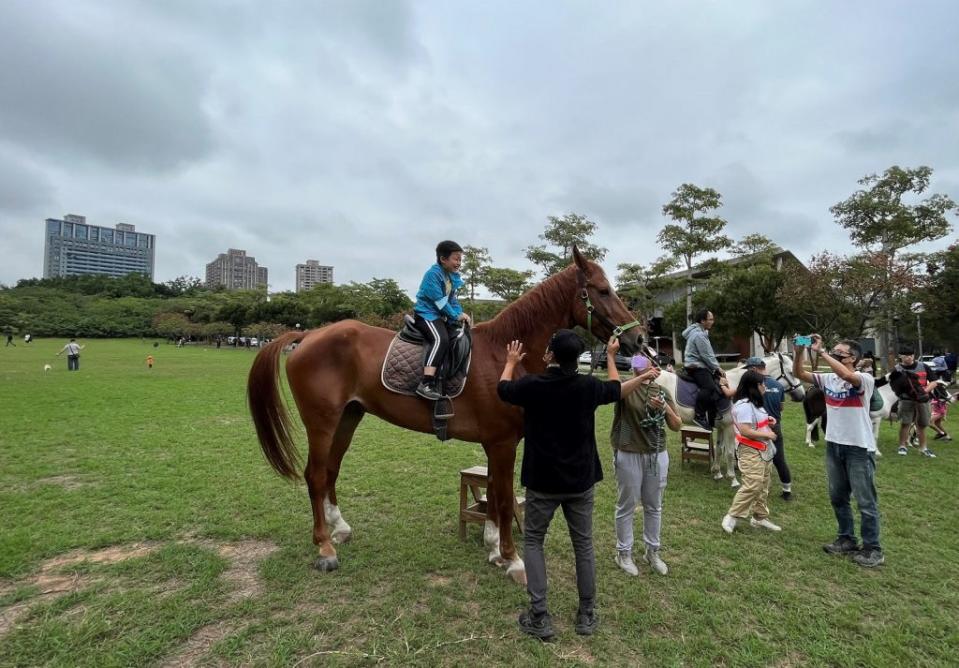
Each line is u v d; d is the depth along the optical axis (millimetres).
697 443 7336
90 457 6938
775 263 24922
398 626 2957
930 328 18531
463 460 7168
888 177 20234
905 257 18047
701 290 22719
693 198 20875
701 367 6301
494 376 3619
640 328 3760
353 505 5242
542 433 2820
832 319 17609
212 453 7273
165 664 2576
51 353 34312
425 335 3670
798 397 7957
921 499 5516
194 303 72000
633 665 2650
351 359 3781
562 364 2844
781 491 5805
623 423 3736
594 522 4832
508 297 22391
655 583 3572
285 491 5527
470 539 4324
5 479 5863
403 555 3953
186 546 4016
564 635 2893
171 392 14320
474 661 2646
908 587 3562
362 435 8953
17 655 2605
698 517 4980
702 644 2838
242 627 2918
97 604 3117
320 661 2625
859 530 4723
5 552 3791
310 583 3465
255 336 55281
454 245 3750
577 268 3859
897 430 9789
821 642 2865
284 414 3992
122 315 76375
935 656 2811
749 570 3797
